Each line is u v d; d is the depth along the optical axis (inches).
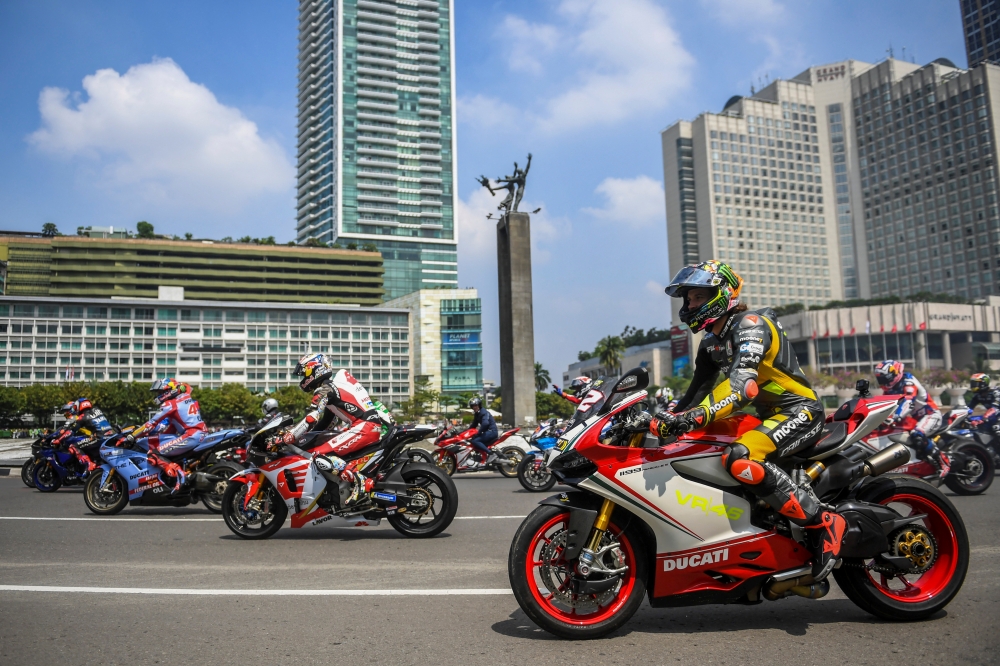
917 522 161.3
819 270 6259.8
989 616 154.2
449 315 6058.1
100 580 203.0
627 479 139.0
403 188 7052.2
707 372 158.7
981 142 5487.2
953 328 4503.0
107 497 367.9
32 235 5634.8
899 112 6018.7
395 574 208.5
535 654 132.9
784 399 148.3
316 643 141.4
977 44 7278.5
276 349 4968.0
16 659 133.6
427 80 7253.9
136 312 4692.4
